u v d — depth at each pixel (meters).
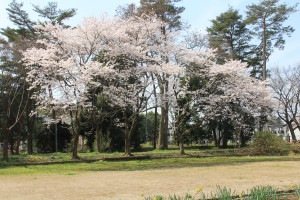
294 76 32.31
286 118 33.25
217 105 21.61
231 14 34.97
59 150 29.58
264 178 9.24
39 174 11.57
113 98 18.33
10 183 9.08
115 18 17.42
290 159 17.97
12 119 25.52
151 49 19.66
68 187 8.12
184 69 20.02
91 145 28.44
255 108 24.56
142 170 12.80
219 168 12.95
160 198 5.66
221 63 30.45
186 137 31.98
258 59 36.22
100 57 18.61
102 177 10.36
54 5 26.86
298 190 5.55
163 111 28.55
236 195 5.73
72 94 15.92
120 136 26.64
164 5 26.31
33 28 26.88
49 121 18.56
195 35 23.41
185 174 10.83
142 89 18.94
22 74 19.12
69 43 16.95
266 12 31.14
